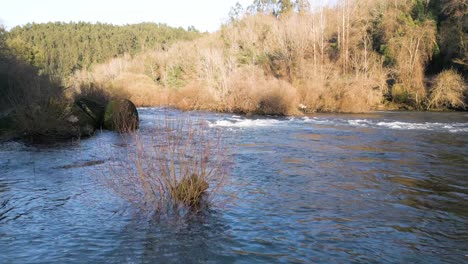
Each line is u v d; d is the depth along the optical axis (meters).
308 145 17.50
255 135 20.88
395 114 35.91
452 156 14.83
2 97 25.58
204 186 8.59
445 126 25.56
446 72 41.25
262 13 78.25
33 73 30.53
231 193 9.66
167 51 85.94
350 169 12.58
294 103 34.72
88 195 9.43
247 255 6.28
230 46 63.88
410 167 12.90
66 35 115.19
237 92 37.38
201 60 52.69
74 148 16.27
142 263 5.96
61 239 6.83
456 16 44.88
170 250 6.42
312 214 8.25
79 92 33.81
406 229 7.46
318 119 30.72
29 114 18.25
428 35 44.97
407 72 43.47
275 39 55.72
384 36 50.16
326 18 56.62
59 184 10.44
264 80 37.03
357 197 9.51
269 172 12.09
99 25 136.38
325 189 10.20
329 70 41.62
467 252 6.49
